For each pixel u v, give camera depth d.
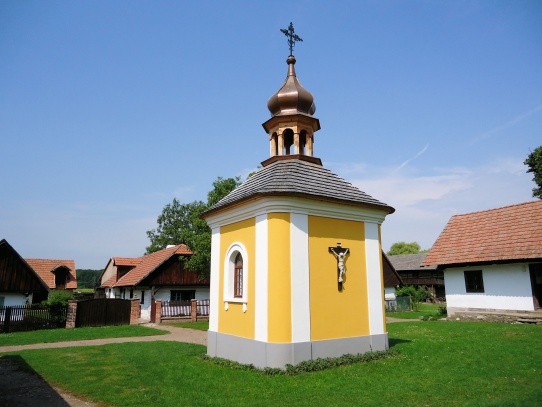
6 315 21.91
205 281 30.72
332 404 7.08
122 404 7.52
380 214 12.12
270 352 9.48
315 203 10.58
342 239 11.16
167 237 62.25
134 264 41.03
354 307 10.95
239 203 11.05
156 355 12.50
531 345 11.63
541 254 18.97
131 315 25.91
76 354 13.20
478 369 9.10
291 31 14.44
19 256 26.58
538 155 34.84
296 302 9.79
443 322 21.16
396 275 39.53
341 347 10.36
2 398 8.20
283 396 7.57
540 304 21.80
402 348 11.67
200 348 14.13
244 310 10.64
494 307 20.83
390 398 7.32
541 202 22.08
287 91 13.35
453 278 22.98
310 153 13.39
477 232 23.58
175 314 27.12
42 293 28.36
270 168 12.25
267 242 10.09
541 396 7.14
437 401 7.12
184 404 7.34
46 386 9.07
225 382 8.73
